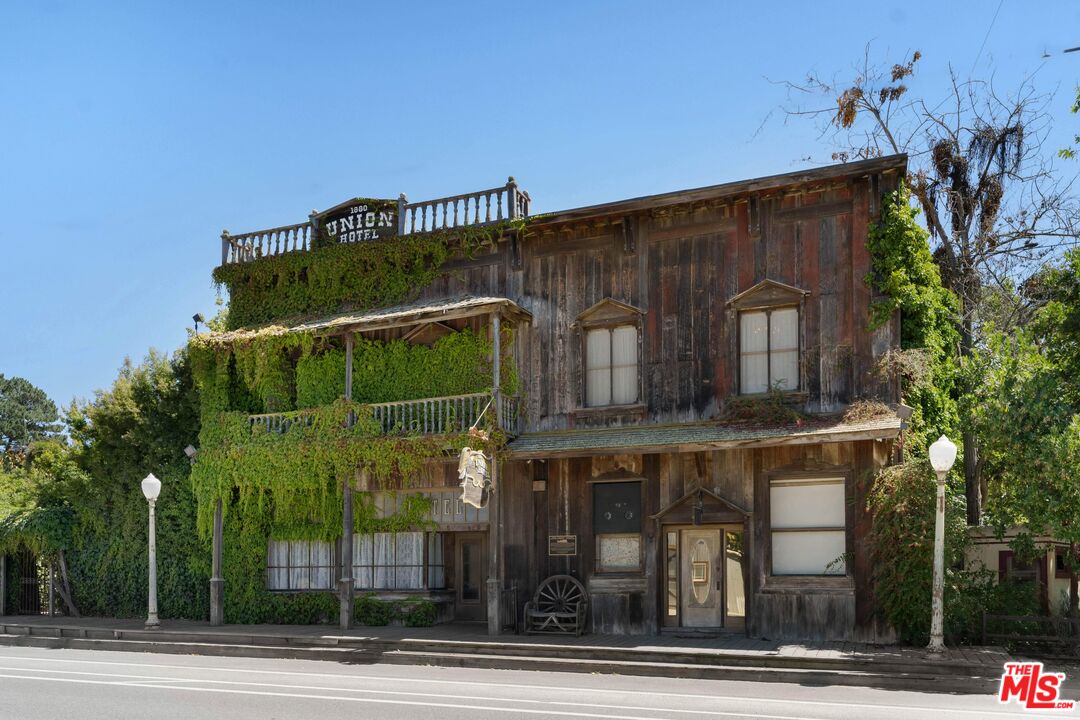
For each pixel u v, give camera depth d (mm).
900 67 28281
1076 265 21406
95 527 27062
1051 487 17844
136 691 13836
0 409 77625
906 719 11438
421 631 21250
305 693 13641
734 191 20547
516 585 21406
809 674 15297
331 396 24344
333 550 23797
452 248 23734
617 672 16422
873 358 19484
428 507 22875
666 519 20188
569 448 20109
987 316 26359
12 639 22422
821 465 19172
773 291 20406
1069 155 20453
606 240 22156
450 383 23047
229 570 24500
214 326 28469
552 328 22406
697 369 20922
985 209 26891
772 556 19406
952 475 20625
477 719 11359
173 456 26234
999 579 19281
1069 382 20297
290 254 25516
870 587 18453
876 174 19750
